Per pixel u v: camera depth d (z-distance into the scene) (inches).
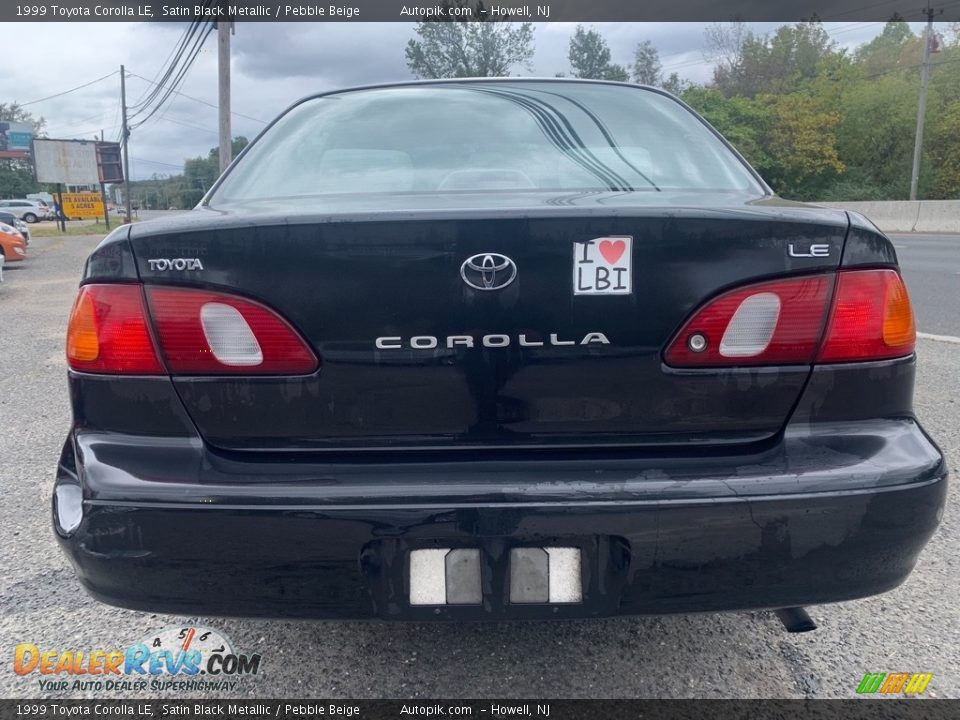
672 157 89.2
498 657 82.9
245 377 62.2
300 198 79.2
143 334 62.9
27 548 109.0
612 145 90.7
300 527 59.6
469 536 59.6
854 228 63.4
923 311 295.3
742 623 89.2
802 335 62.5
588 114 97.0
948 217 836.6
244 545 60.1
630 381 62.1
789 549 60.6
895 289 64.7
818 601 62.8
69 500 65.6
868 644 84.8
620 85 106.6
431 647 84.9
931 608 91.9
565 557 60.4
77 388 64.9
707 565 60.6
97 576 62.5
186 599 61.9
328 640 86.5
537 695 76.6
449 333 61.2
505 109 97.7
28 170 3166.8
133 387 63.3
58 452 150.6
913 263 483.5
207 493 60.2
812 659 82.2
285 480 60.9
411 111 98.3
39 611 93.0
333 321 61.3
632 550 60.1
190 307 62.2
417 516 59.3
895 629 87.7
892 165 1571.1
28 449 152.5
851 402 63.7
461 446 63.1
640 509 59.4
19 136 2738.7
